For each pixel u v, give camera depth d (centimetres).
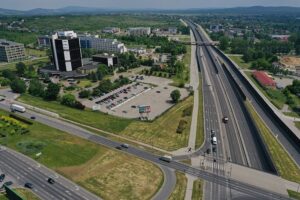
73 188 12581
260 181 13112
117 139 17062
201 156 15188
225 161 14725
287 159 14988
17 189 12450
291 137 17412
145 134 17625
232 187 12681
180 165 14350
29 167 14150
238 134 17775
